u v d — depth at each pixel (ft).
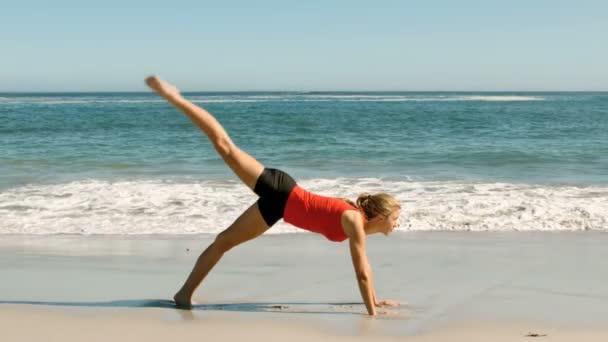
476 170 44.50
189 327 12.78
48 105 191.62
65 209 30.37
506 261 20.51
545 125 93.71
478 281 17.81
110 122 98.02
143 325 12.90
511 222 27.20
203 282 17.66
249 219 14.48
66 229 26.43
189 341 11.75
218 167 46.14
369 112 148.36
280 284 17.47
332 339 11.99
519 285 17.30
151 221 27.91
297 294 16.35
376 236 25.11
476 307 14.88
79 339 11.77
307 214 14.07
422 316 14.01
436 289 16.89
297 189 14.30
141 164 47.78
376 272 19.03
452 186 36.63
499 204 30.55
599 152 54.29
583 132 78.54
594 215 28.07
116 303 15.08
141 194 34.12
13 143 64.13
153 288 16.93
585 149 56.90
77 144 62.95
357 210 14.17
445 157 52.06
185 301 14.89
